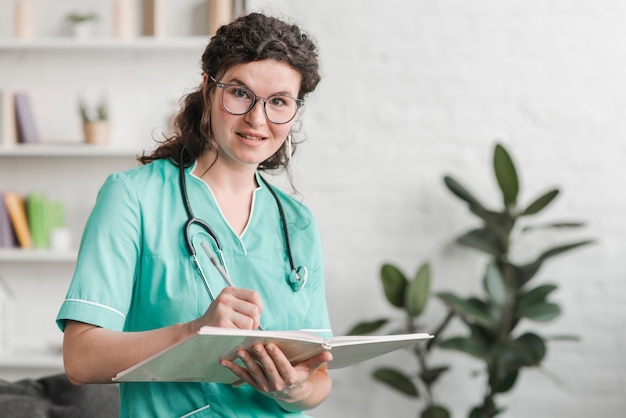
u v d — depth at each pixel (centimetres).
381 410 375
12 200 365
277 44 150
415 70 374
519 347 332
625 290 370
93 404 195
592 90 370
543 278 372
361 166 375
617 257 370
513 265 346
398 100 374
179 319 150
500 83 372
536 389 372
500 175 344
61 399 195
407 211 375
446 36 373
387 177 375
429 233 375
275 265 163
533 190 372
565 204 371
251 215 164
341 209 375
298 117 178
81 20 365
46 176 380
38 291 382
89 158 379
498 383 342
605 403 369
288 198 173
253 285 159
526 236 372
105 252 147
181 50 375
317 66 158
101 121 364
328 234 376
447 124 374
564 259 371
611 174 370
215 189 161
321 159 375
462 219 374
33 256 360
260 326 150
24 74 379
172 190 158
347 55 375
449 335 374
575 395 371
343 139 375
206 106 157
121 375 129
